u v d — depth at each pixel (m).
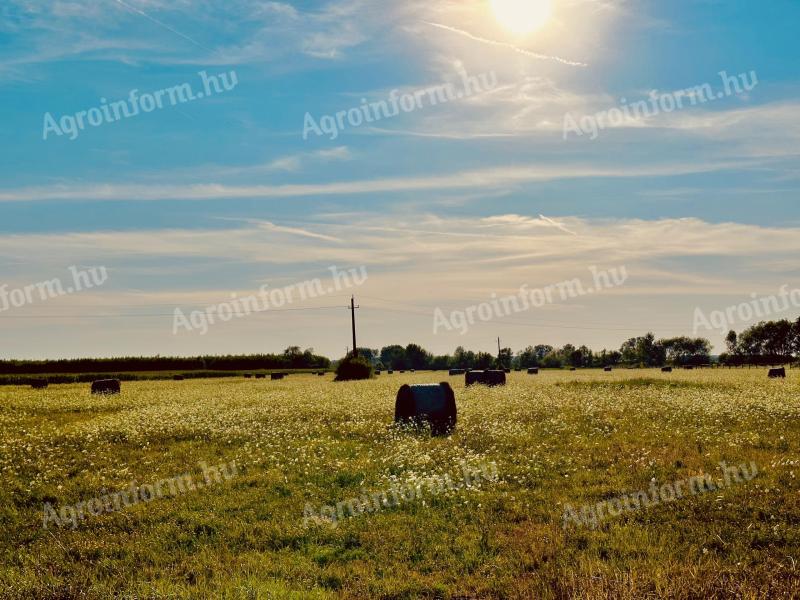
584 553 9.38
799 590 7.67
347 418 24.27
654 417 23.02
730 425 20.73
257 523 11.34
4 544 10.88
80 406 30.61
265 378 68.19
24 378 62.41
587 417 23.12
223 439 19.62
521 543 9.97
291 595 8.17
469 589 8.39
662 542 9.76
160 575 9.27
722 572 8.35
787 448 16.72
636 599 7.38
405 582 8.66
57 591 8.48
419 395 21.47
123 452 17.88
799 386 36.00
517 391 35.22
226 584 8.61
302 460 16.20
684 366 92.50
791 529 10.20
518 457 16.05
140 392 40.47
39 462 16.36
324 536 10.59
